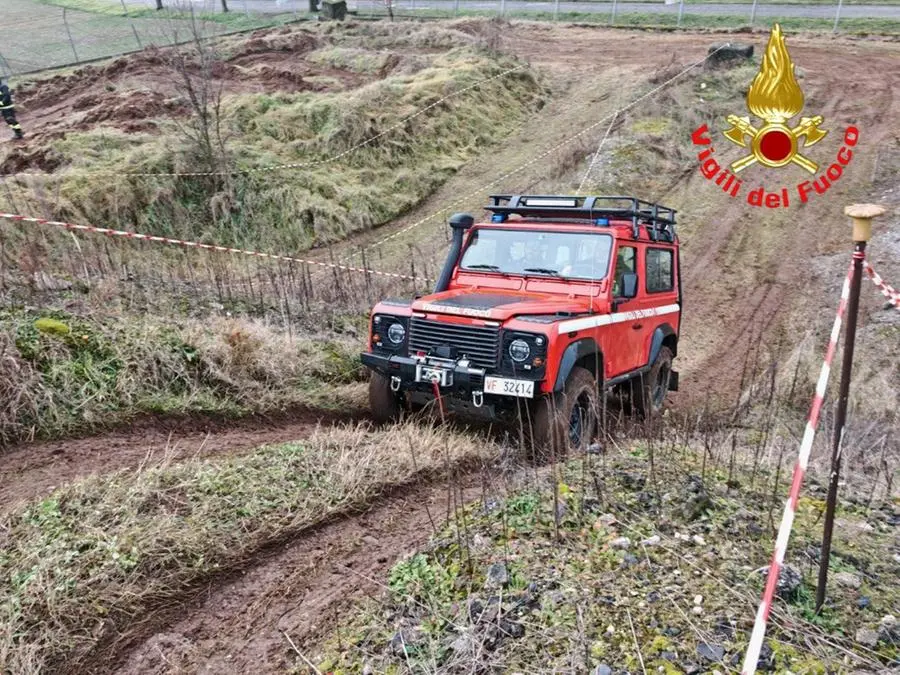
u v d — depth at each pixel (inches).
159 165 581.0
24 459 202.8
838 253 555.5
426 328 242.5
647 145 749.9
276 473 197.5
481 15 1419.8
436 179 727.7
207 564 161.0
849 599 137.9
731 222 630.5
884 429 265.7
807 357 369.1
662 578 142.9
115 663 135.7
